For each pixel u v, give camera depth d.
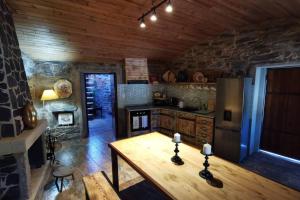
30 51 3.85
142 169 1.83
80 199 2.47
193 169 1.84
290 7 2.82
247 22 3.66
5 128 2.12
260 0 2.71
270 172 3.22
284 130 3.79
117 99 5.35
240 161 3.62
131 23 3.39
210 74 4.66
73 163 3.54
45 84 4.48
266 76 3.94
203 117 4.17
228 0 2.79
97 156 3.87
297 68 3.51
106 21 3.19
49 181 2.91
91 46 4.04
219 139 3.83
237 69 4.05
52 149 3.53
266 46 3.53
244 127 3.55
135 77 5.23
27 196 2.20
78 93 4.89
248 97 3.56
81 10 2.79
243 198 1.39
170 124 5.09
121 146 2.48
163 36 4.17
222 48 4.32
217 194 1.44
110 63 5.20
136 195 2.60
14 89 2.32
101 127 6.30
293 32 3.16
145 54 5.09
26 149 2.09
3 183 2.16
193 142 4.50
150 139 2.77
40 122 2.97
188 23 3.67
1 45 2.13
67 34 3.39
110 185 2.13
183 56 5.43
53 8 2.65
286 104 3.71
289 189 1.51
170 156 2.15
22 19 2.79
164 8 3.00
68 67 4.70
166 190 1.49
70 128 4.90
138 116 5.14
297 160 3.66
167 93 6.20
